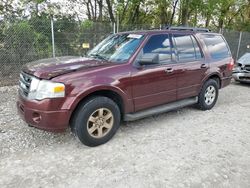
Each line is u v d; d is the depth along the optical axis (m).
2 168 3.43
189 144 4.27
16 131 4.55
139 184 3.16
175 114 5.78
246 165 3.67
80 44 9.66
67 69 3.91
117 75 4.16
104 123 4.14
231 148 4.18
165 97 5.01
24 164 3.54
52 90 3.61
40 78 3.74
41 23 8.94
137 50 4.50
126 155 3.85
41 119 3.69
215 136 4.64
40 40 8.98
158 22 16.69
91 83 3.86
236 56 15.74
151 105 4.80
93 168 3.48
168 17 16.45
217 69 6.02
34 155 3.78
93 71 3.98
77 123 3.88
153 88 4.72
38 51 8.99
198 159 3.79
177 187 3.12
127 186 3.12
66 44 9.41
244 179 3.33
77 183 3.15
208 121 5.39
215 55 6.11
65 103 3.69
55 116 3.67
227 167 3.60
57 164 3.56
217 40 6.30
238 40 15.62
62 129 3.78
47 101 3.62
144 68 4.53
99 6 14.36
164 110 5.00
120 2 14.09
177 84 5.17
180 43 5.29
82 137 3.93
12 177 3.24
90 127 4.00
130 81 4.32
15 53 8.67
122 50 4.66
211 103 6.16
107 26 10.18
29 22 8.80
